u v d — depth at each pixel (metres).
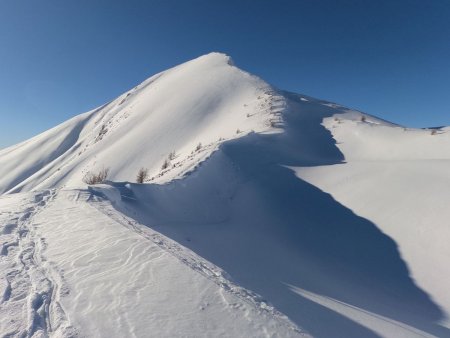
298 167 20.25
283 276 9.10
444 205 12.26
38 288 4.99
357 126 30.03
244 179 18.66
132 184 14.07
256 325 4.49
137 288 5.11
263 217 14.83
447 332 7.32
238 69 60.91
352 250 11.88
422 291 9.43
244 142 23.47
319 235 13.04
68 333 3.87
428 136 23.83
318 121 34.75
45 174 71.19
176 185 15.45
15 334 3.85
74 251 6.61
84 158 53.34
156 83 84.44
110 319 4.23
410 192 14.00
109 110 96.88
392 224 12.57
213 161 18.97
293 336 4.41
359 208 14.27
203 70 66.75
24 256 6.32
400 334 5.95
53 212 9.89
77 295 4.82
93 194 12.23
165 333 4.05
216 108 47.66
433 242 10.95
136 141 45.81
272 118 32.59
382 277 10.34
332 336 4.90
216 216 14.84
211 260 8.57
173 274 5.67
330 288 9.00
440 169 15.28
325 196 15.96
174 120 47.56
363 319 6.30
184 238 10.70
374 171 17.23
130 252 6.57
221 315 4.60
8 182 83.44
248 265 9.54
